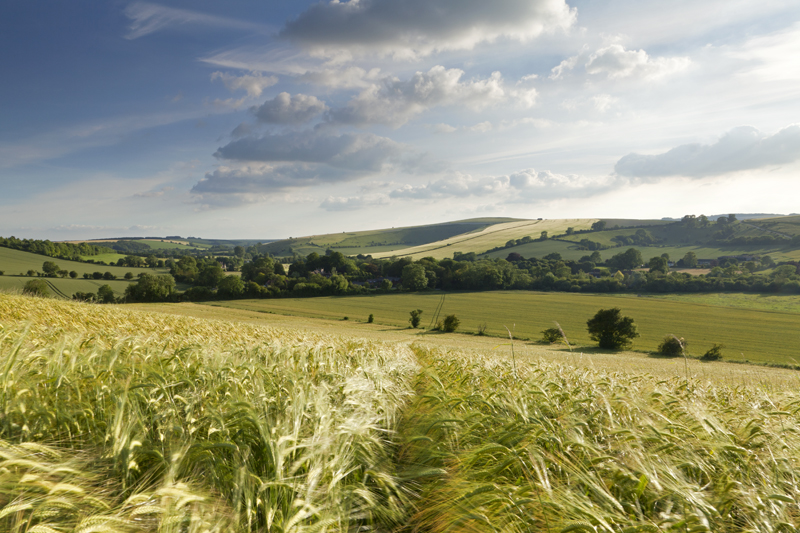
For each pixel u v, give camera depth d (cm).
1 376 253
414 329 6391
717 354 4588
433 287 11638
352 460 245
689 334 6178
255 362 410
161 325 1894
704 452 277
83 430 245
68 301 2261
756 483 257
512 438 269
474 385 455
